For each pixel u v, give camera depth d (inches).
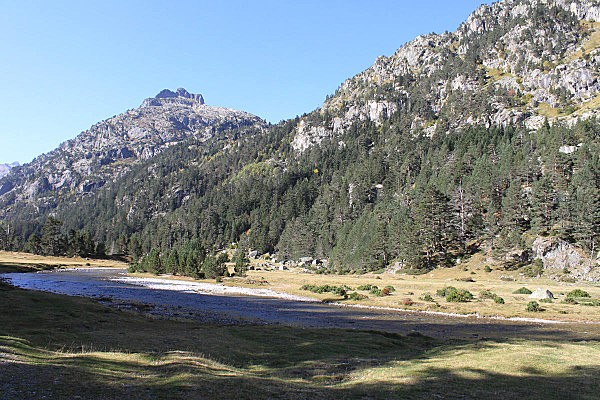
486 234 4357.8
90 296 2378.2
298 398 584.1
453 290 2630.4
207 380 633.6
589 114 7760.8
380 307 2285.9
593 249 3582.7
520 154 5521.7
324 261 6235.2
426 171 6825.8
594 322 1781.5
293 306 2282.2
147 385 579.2
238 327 1370.6
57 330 1068.5
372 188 7726.4
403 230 4645.7
